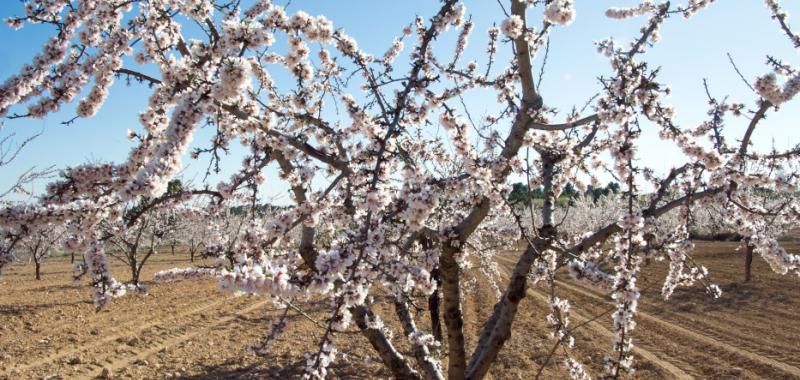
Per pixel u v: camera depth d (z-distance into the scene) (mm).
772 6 3625
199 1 3105
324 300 13883
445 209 4461
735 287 15172
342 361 8633
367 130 3340
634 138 3025
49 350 9086
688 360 8844
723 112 3781
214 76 2984
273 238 2912
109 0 2863
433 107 3367
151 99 2898
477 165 3096
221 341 10164
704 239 30766
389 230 3324
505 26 3174
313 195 3111
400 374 3832
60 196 2357
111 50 2850
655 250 3514
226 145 2969
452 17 3098
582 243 3598
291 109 3783
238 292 2014
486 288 15789
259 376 8086
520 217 3062
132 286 2643
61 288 16016
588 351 9352
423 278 2803
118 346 9477
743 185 3432
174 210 3766
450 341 3828
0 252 2070
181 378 7992
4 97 2488
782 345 9469
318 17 3027
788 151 3359
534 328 11125
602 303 13906
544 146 3971
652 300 14008
